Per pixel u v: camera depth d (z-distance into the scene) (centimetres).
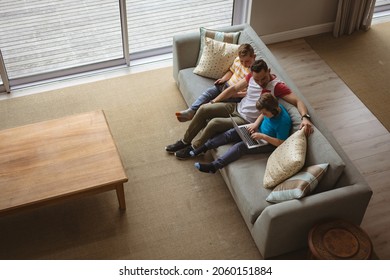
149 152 438
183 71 465
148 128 460
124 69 522
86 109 478
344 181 350
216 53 444
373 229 387
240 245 374
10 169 368
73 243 374
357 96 499
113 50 517
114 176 366
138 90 498
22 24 470
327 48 557
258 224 348
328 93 502
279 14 545
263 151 389
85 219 388
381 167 431
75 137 391
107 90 498
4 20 463
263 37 557
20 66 493
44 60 498
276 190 351
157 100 488
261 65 374
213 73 449
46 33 483
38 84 502
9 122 464
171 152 437
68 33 490
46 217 388
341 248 329
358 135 459
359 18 566
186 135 425
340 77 521
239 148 385
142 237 378
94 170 369
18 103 482
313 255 332
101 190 368
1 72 479
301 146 355
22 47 483
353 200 341
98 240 376
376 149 447
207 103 424
